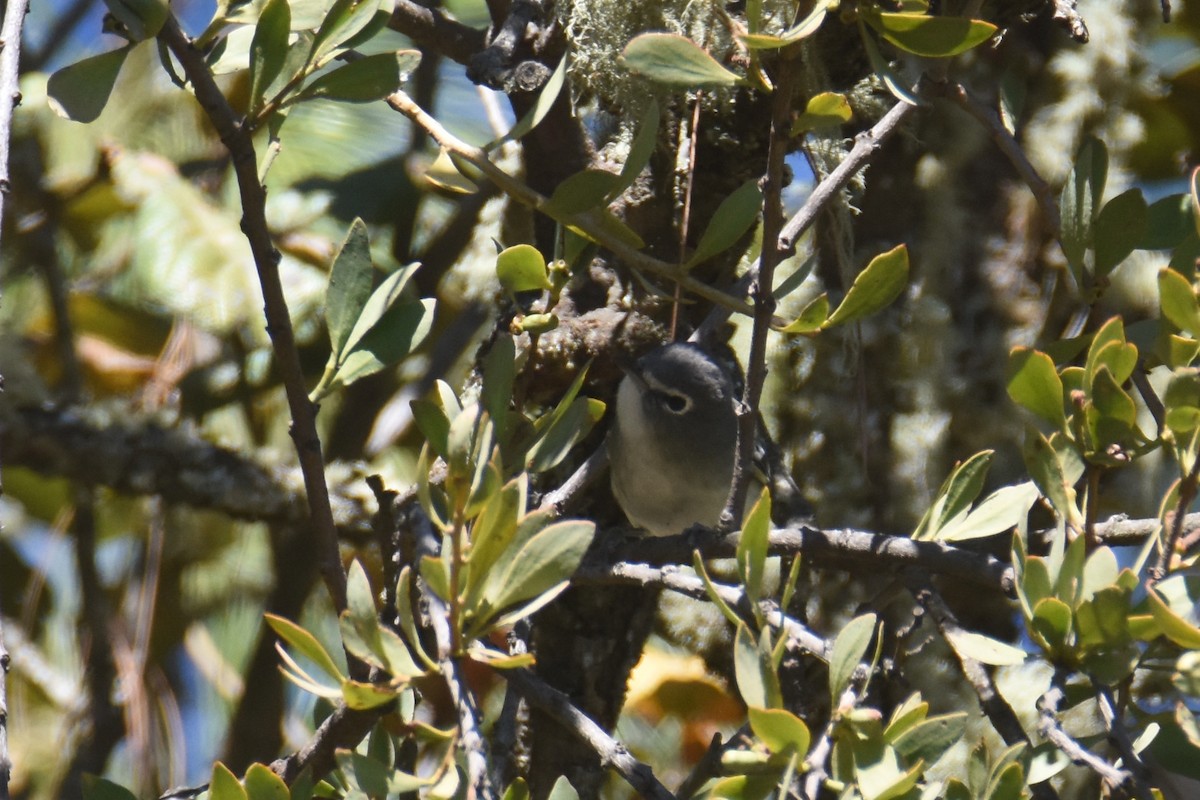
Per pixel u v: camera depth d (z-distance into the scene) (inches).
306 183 342.0
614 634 253.9
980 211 293.9
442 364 323.0
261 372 343.6
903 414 288.2
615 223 178.1
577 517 310.2
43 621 324.2
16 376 296.2
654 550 207.8
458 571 132.8
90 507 291.1
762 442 263.9
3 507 343.9
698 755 296.4
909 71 234.7
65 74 154.9
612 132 271.4
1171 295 145.3
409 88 352.5
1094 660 143.7
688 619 312.8
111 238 343.9
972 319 290.0
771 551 180.1
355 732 166.6
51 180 331.3
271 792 147.0
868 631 137.2
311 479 165.5
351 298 168.6
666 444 284.5
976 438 286.0
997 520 169.2
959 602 280.1
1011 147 200.7
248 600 326.3
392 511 205.6
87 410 296.2
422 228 359.3
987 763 147.0
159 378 318.3
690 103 244.7
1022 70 297.3
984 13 239.1
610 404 301.9
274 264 159.2
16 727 299.1
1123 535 176.6
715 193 250.8
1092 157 185.3
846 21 150.7
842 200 254.2
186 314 321.4
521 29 236.8
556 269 181.5
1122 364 151.5
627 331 250.2
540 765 246.8
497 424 174.2
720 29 233.5
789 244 191.3
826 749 135.4
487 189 325.7
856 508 286.2
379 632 137.1
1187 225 190.1
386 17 164.6
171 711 292.5
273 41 156.5
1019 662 157.6
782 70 153.8
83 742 284.0
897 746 137.7
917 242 293.6
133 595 312.7
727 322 314.3
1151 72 316.2
